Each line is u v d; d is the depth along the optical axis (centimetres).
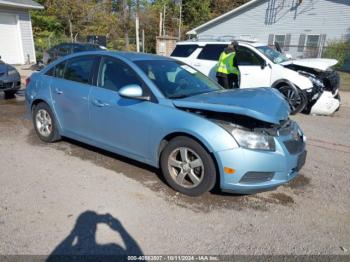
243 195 384
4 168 439
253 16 2705
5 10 1828
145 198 368
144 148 404
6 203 349
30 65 1914
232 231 313
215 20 2855
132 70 421
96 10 3422
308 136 652
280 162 347
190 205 357
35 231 302
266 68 860
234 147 336
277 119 343
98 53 467
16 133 595
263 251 286
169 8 4428
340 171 471
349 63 2255
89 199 362
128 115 406
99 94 440
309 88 809
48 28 3275
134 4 3525
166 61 472
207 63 962
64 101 489
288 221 334
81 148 520
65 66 508
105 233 303
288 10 2536
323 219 340
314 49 2445
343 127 734
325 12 2386
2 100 888
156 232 307
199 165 359
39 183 397
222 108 344
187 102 369
